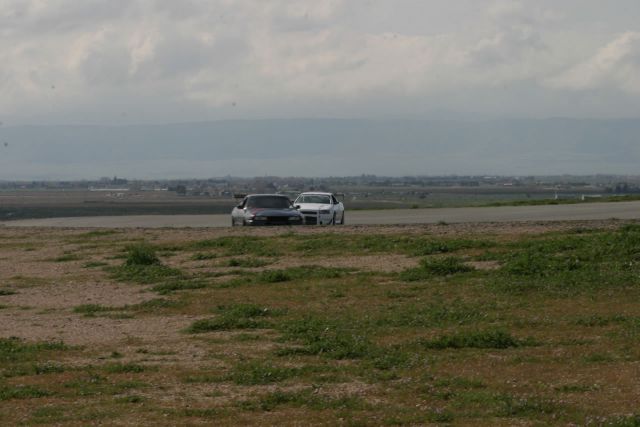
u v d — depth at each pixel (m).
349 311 19.88
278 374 13.94
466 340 15.88
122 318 20.30
